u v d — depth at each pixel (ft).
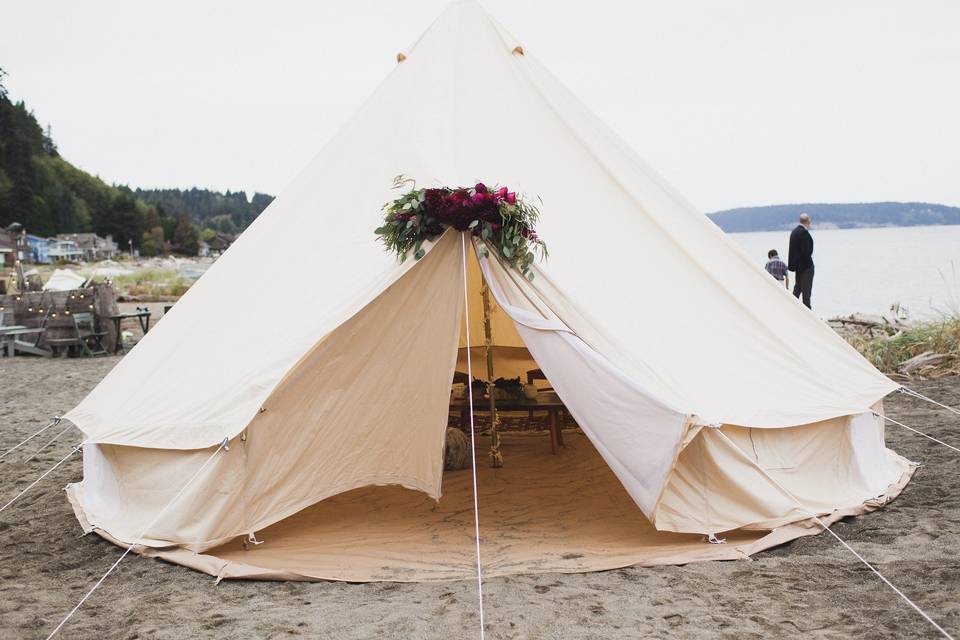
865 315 45.52
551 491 20.44
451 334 16.79
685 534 16.43
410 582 14.33
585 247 18.30
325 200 20.38
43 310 51.55
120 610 13.10
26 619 12.76
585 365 15.74
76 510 18.63
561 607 12.75
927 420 26.91
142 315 55.11
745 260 20.30
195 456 16.19
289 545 16.57
